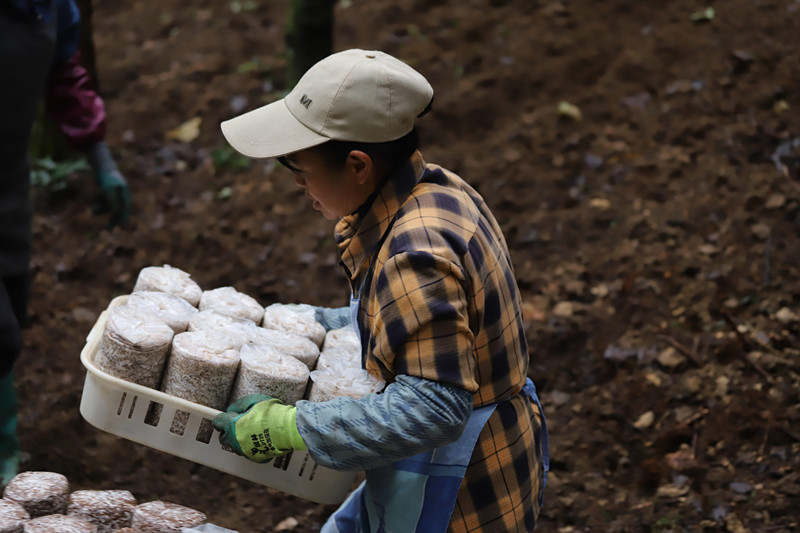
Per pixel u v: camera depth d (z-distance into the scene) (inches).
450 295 77.8
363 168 81.2
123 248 221.9
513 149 244.5
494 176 237.0
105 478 154.9
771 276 192.9
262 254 220.7
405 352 78.5
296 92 81.3
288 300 208.1
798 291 187.8
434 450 87.0
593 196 226.5
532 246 215.5
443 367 77.7
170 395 97.0
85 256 219.5
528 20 289.4
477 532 89.4
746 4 276.8
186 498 152.9
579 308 194.1
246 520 149.4
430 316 76.9
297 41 248.8
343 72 78.3
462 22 293.4
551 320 191.3
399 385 79.1
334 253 220.2
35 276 213.0
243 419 86.5
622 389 173.5
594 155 237.9
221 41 307.4
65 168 239.0
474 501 88.7
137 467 157.9
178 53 303.7
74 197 239.1
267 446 85.9
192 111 272.7
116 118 272.5
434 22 296.5
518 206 227.6
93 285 212.4
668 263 201.9
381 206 82.9
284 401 99.2
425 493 87.1
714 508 145.3
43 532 89.3
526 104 258.4
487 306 83.7
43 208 235.3
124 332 96.0
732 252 201.2
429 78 270.5
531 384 98.0
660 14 281.1
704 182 222.5
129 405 97.4
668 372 175.5
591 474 157.6
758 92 244.7
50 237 226.1
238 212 235.3
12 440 135.0
